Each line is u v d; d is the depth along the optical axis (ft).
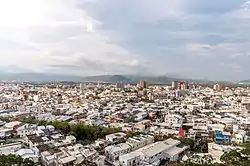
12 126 414.41
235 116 593.83
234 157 254.47
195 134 433.48
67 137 352.49
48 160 266.57
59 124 412.98
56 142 333.21
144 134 403.95
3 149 299.38
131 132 407.03
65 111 638.53
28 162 236.02
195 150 356.59
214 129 455.22
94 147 330.54
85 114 601.21
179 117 550.77
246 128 488.02
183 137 392.27
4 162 216.74
